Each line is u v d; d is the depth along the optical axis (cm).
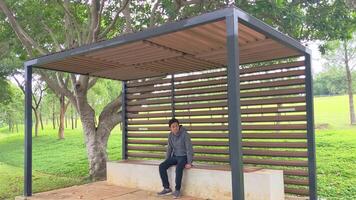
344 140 1338
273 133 658
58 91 1064
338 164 1039
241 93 695
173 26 463
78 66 722
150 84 845
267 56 647
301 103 630
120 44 530
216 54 632
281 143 650
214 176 587
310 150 613
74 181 1116
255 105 678
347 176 933
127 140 892
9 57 1553
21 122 4531
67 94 1045
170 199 602
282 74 647
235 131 405
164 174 634
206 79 746
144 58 658
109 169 761
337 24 916
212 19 427
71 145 2080
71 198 637
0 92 1842
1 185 1183
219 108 724
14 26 1011
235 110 407
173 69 761
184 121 777
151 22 992
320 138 1434
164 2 1000
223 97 717
